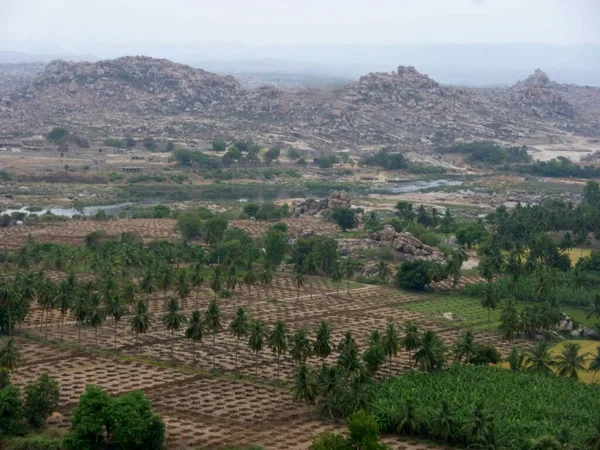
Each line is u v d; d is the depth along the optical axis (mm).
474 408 198375
